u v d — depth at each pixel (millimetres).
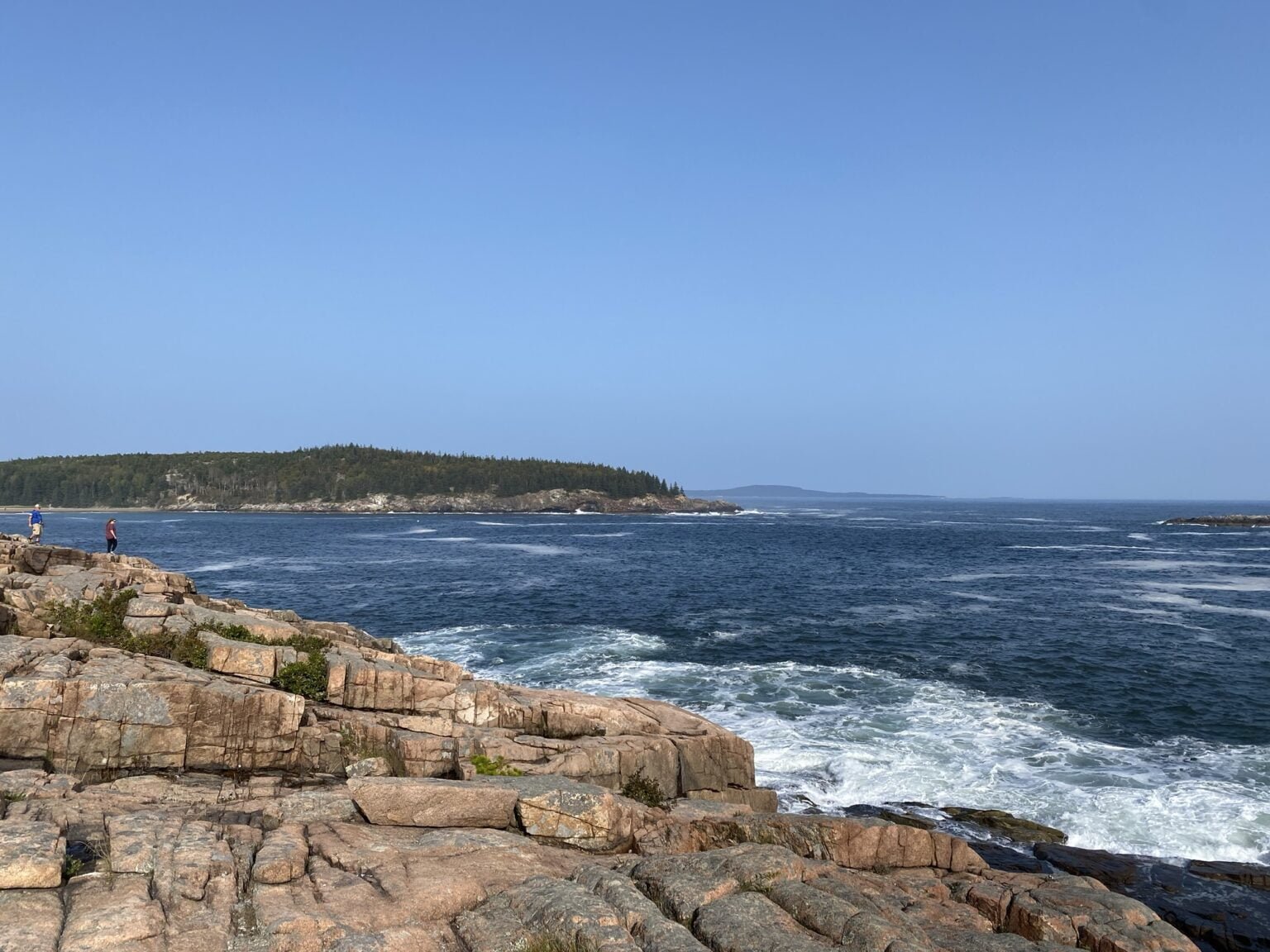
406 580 59062
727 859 11391
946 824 17844
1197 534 129875
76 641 17281
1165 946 10555
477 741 16656
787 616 44750
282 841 10586
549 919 8914
